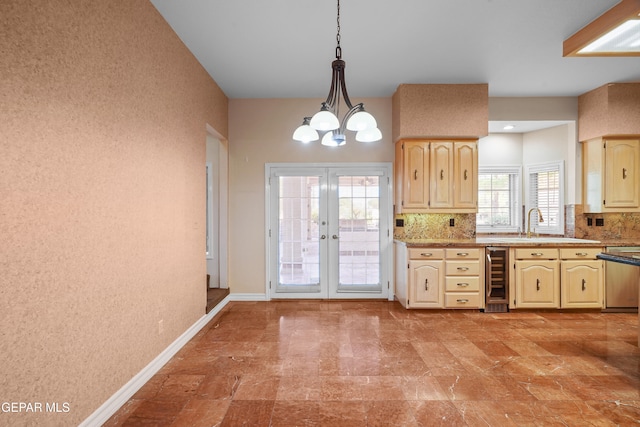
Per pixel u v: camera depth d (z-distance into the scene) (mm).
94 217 1910
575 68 3801
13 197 1423
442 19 2826
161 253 2713
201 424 1990
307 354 2965
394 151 4785
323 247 4824
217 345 3166
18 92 1442
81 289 1812
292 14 2734
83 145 1820
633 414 2086
